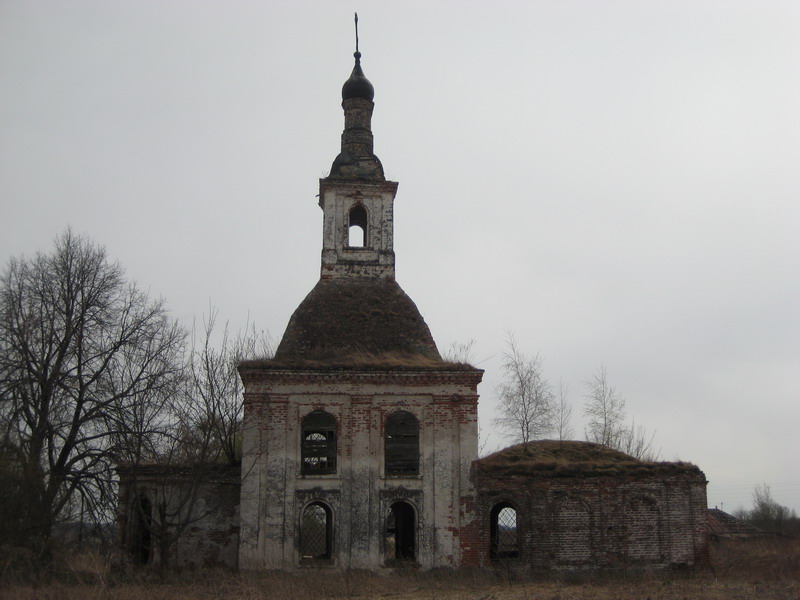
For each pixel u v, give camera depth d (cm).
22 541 2419
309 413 2877
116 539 2800
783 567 3036
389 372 2903
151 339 2928
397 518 3055
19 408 2606
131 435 2758
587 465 3016
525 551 2886
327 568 2742
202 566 2852
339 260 3225
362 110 3481
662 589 2486
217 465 2956
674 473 3005
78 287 2944
